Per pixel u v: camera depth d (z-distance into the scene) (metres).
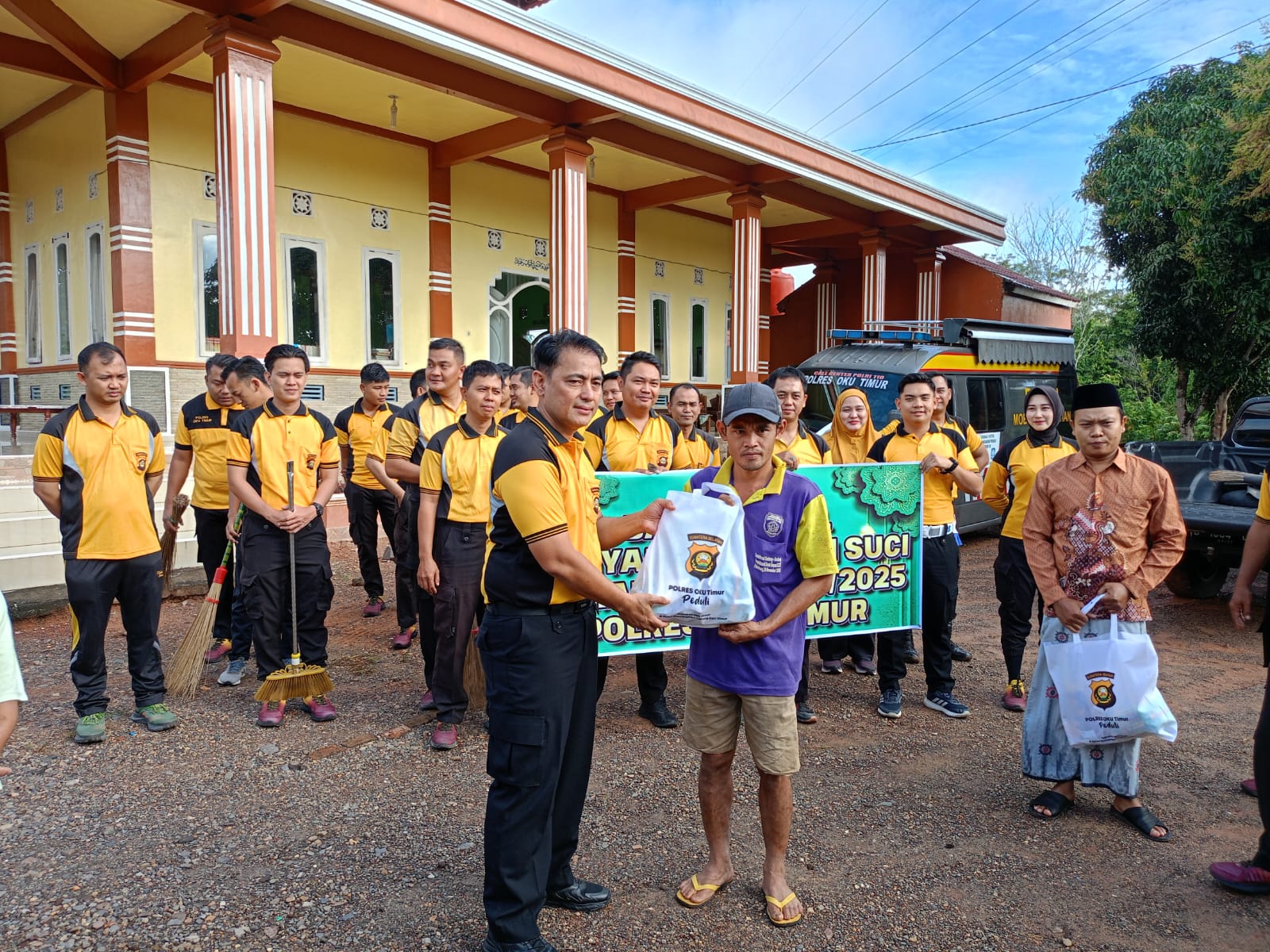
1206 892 3.31
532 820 2.76
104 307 10.96
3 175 12.74
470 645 5.19
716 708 3.17
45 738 4.68
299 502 5.18
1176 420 20.69
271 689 4.82
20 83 11.02
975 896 3.27
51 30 9.04
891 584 5.21
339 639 6.78
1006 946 2.96
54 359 12.21
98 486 4.59
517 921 2.74
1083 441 3.76
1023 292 20.02
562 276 12.14
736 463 3.21
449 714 4.65
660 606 2.96
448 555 4.61
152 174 10.51
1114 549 3.71
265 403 5.24
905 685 5.87
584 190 12.27
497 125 12.73
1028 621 5.34
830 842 3.68
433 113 12.25
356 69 10.68
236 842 3.60
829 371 10.82
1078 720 3.73
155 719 4.80
